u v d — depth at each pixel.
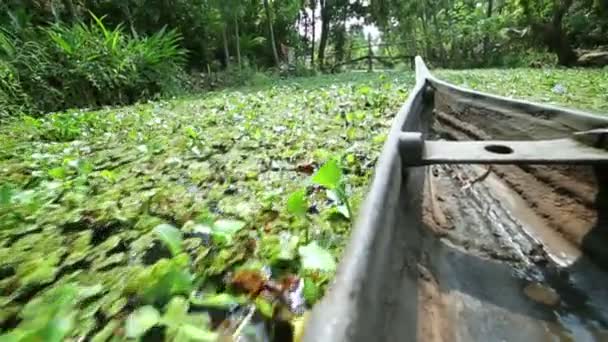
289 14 15.42
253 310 0.85
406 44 19.25
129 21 9.06
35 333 0.67
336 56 20.69
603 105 3.47
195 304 0.84
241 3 11.03
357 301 0.56
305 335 0.51
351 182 1.62
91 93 6.06
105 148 2.64
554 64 12.95
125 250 1.14
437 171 1.88
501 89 5.28
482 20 15.45
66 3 7.59
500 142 1.31
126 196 1.58
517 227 1.28
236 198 1.53
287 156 2.12
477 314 0.88
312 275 0.94
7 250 1.11
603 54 11.41
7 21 6.05
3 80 4.73
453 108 2.98
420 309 0.84
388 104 4.02
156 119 3.91
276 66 13.88
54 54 5.82
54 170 1.82
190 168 1.98
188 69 10.95
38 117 4.75
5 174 2.03
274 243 1.11
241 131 2.99
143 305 0.85
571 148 1.20
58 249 1.11
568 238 1.14
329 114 3.70
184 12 10.38
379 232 0.78
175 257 0.98
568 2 12.03
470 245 1.17
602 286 0.95
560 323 0.85
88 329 0.77
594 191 1.18
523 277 1.01
